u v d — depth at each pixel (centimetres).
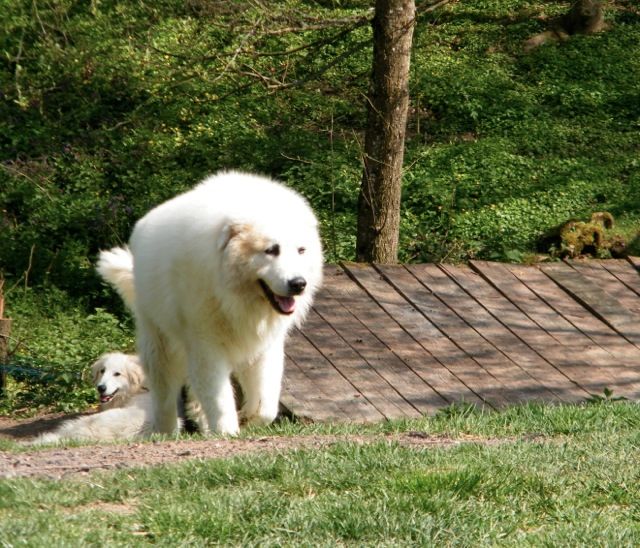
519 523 578
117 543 514
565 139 2081
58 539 507
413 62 2334
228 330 869
